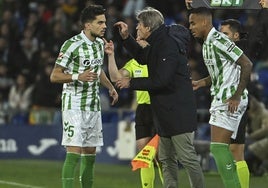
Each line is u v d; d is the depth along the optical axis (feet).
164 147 88.79
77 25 186.39
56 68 91.50
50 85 170.81
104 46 94.38
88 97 92.27
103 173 136.56
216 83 87.45
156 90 85.46
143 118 102.12
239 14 165.37
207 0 90.63
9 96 179.11
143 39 87.10
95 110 92.99
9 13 195.31
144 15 85.76
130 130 152.35
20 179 124.26
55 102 171.32
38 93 171.12
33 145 167.32
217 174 135.95
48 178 126.21
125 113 160.66
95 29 91.56
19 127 167.63
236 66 86.28
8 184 117.29
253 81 132.05
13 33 192.24
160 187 115.03
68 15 193.77
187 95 86.02
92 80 89.40
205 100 151.84
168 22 187.42
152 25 85.40
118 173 136.77
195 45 159.74
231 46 84.64
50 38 180.24
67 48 91.50
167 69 83.25
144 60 87.51
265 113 131.75
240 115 88.22
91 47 92.32
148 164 91.50
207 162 138.92
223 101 86.28
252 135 132.16
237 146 95.81
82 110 91.91
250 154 132.57
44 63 176.55
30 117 169.27
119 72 93.45
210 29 86.07
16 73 188.34
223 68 86.28
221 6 90.33
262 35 94.17
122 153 153.48
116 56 165.99
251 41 94.63
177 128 85.40
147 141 102.37
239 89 84.69
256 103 131.95
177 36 85.92
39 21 194.08
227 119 86.38
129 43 87.97
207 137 148.05
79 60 91.81
